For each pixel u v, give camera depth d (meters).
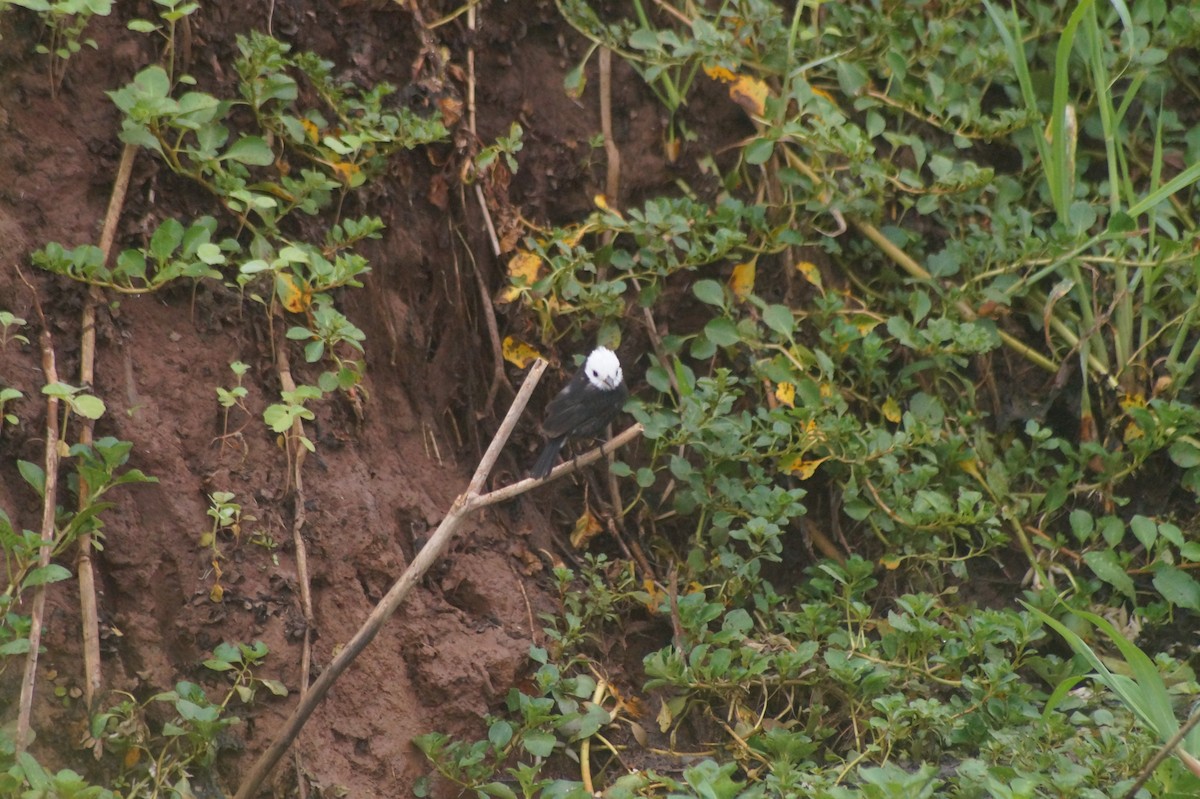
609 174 11.34
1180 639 10.99
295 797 8.15
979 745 9.30
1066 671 10.26
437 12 10.73
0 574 7.51
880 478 11.00
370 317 10.02
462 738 9.09
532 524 10.65
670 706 9.70
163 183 9.11
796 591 11.08
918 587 11.06
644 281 11.32
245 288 9.20
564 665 9.77
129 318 8.64
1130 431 11.49
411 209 10.39
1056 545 11.12
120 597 8.06
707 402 10.22
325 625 8.85
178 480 8.46
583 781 9.23
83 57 8.87
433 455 10.32
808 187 11.36
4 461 7.89
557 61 11.45
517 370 10.87
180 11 8.69
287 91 9.45
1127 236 10.90
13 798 6.75
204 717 7.55
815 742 9.32
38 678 7.59
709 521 10.95
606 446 8.71
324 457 9.28
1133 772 8.55
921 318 11.18
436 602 9.47
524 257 10.59
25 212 8.45
